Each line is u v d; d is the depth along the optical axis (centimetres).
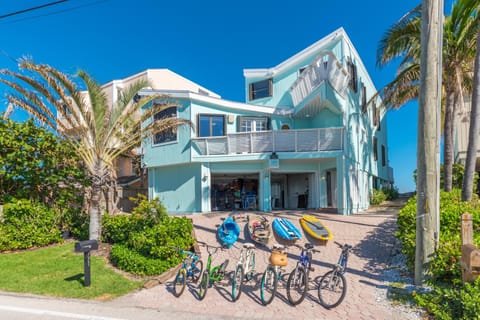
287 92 2041
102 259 875
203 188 1611
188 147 1633
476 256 466
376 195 2012
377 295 571
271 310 530
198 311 534
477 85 903
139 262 739
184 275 615
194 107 1647
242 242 1000
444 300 490
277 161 1542
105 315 516
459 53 1193
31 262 845
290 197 2038
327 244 938
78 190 1231
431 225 578
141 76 2306
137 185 2208
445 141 1303
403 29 1231
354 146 1697
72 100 996
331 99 1484
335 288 556
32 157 1153
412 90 1442
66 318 504
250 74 2159
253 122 1775
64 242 1085
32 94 949
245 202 1912
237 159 1585
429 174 581
